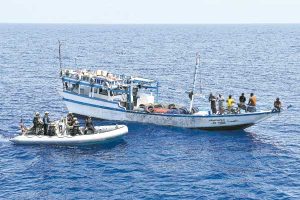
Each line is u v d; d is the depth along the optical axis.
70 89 50.94
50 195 30.67
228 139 44.16
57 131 41.97
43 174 34.38
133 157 38.56
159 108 48.84
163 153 39.69
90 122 42.50
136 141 43.06
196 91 73.19
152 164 36.91
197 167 36.25
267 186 32.41
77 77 50.41
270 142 43.47
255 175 34.56
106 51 159.25
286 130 48.25
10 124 48.69
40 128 41.94
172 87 77.00
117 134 41.97
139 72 99.12
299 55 144.88
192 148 41.16
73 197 30.41
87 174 34.53
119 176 34.22
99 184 32.62
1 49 161.25
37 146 40.62
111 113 48.72
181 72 99.56
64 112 55.38
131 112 47.91
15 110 55.62
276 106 45.41
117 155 39.00
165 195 30.73
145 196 30.55
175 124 47.28
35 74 91.69
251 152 40.19
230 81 84.88
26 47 175.88
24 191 31.27
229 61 125.31
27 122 49.84
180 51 163.38
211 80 86.25
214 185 32.53
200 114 47.00
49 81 81.31
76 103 50.16
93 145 41.53
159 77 90.75
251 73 97.56
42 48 171.50
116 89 48.62
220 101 46.69
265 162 37.56
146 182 33.06
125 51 160.50
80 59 127.12
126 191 31.39
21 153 38.81
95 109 49.28
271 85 79.88
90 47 182.00
